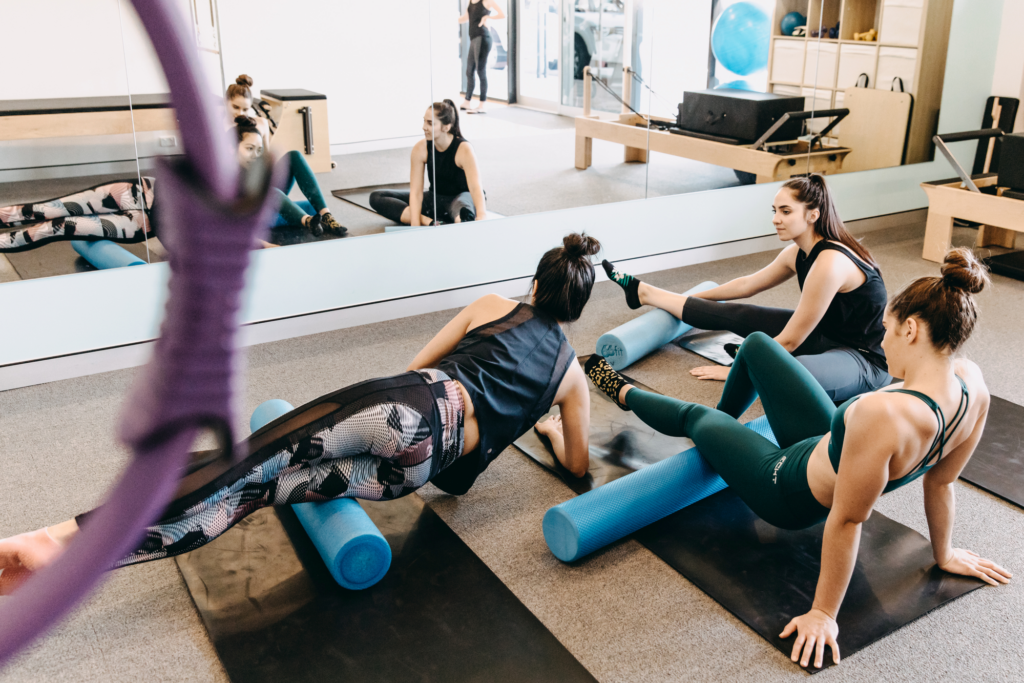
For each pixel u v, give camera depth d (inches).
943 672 69.9
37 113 107.2
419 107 136.3
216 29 113.7
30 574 6.4
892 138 206.8
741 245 194.5
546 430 107.8
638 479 87.6
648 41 157.2
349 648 71.5
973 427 70.0
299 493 72.2
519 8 140.8
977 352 137.6
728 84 172.2
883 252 195.2
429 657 70.7
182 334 6.5
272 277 137.4
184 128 6.4
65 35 105.8
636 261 179.3
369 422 71.6
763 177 189.5
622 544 88.0
